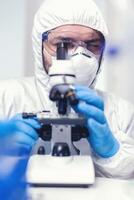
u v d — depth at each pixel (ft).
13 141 1.77
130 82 5.76
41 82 3.41
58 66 2.31
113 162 2.70
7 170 1.49
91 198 1.83
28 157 2.31
